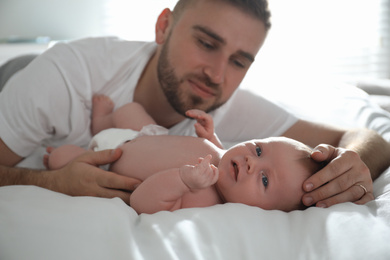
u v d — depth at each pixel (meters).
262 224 0.74
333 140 1.35
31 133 1.23
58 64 1.30
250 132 1.59
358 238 0.69
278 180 0.91
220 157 1.04
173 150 1.03
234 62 1.36
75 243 0.64
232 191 0.92
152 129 1.17
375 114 1.49
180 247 0.65
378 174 1.08
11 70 1.67
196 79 1.35
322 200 0.88
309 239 0.70
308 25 3.33
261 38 1.37
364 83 1.92
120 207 0.76
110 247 0.64
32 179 1.03
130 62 1.43
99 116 1.38
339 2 3.33
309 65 3.35
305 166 0.93
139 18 3.28
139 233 0.69
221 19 1.29
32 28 3.28
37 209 0.72
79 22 3.30
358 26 3.37
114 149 1.05
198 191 0.91
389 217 0.77
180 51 1.34
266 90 1.84
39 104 1.22
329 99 1.74
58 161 1.15
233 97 1.64
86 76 1.35
